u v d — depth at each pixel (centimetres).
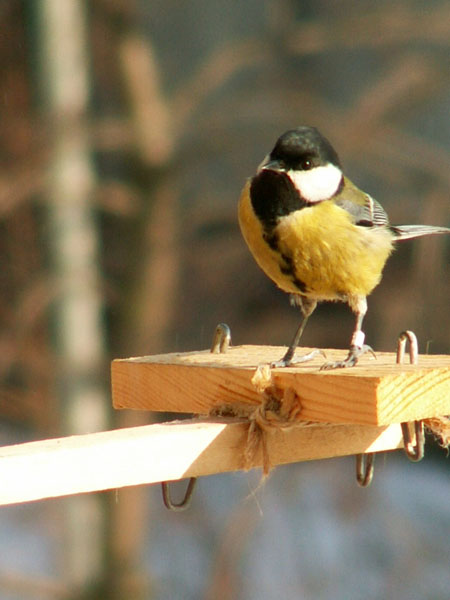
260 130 1501
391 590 1364
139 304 1495
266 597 1368
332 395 537
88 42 1465
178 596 1418
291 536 1469
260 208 667
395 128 1516
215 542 1476
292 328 1731
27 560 1468
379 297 1585
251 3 1898
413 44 1565
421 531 1476
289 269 681
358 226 684
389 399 525
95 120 1438
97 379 1419
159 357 658
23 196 1376
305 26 1501
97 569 1381
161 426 554
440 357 639
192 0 1853
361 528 1480
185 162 1491
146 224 1482
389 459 1870
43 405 1398
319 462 1556
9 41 1426
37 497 489
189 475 539
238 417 578
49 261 1412
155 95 1474
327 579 1393
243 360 634
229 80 1650
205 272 1644
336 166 690
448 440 589
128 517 1393
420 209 1474
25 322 1364
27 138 1403
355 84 1802
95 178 1488
